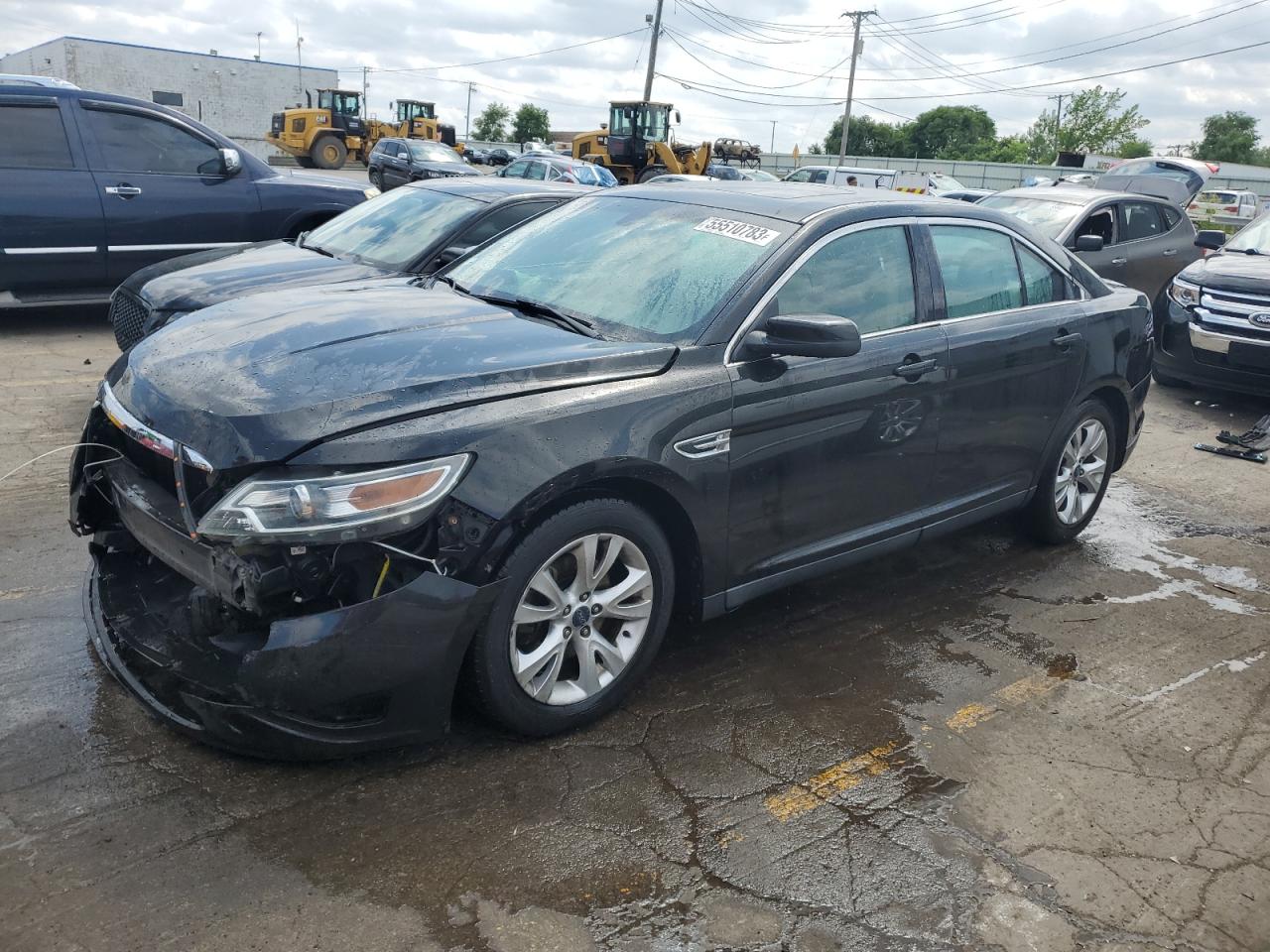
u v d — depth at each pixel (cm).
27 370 729
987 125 9856
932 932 258
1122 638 435
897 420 401
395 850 272
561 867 271
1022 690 384
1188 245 1152
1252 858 295
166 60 5484
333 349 317
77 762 298
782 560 378
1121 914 269
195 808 282
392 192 749
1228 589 496
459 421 289
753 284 362
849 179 3428
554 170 2547
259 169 920
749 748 332
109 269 855
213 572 278
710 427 337
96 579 349
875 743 341
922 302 416
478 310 370
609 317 366
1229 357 829
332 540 268
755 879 272
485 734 327
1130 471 686
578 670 329
